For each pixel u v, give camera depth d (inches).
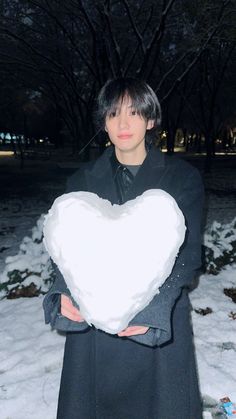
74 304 50.4
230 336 142.9
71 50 593.6
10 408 106.8
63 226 44.6
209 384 114.5
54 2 499.2
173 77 728.3
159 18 472.7
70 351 62.0
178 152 1808.6
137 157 59.6
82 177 61.1
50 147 1927.9
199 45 457.4
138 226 43.3
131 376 59.1
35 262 183.2
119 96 55.9
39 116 1817.2
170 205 44.8
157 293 46.7
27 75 686.5
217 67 792.9
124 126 56.2
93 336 60.5
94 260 42.8
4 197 545.3
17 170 946.1
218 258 209.8
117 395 59.9
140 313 48.4
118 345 58.6
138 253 42.8
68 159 1211.9
